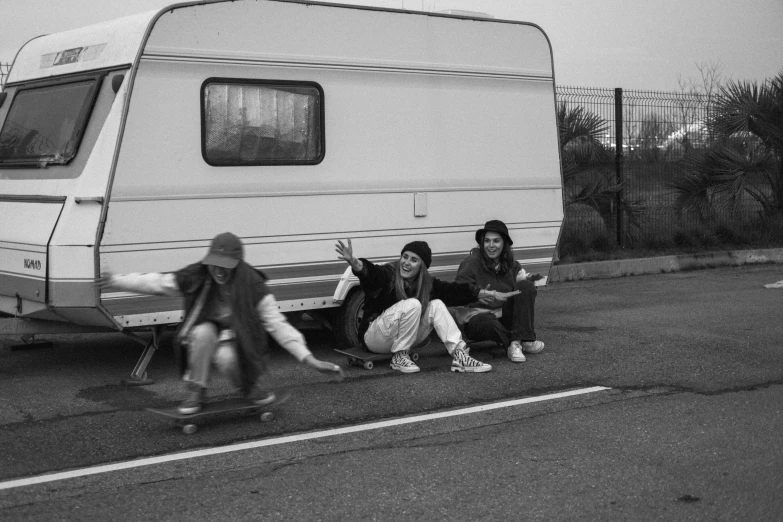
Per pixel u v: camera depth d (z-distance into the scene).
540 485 4.86
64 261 6.63
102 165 6.69
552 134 9.09
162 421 5.95
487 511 4.52
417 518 4.44
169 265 6.94
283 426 5.86
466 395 6.61
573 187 13.43
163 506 4.57
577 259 13.15
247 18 7.23
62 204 6.78
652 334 8.73
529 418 6.05
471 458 5.28
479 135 8.55
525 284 7.65
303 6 7.49
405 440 5.60
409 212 8.15
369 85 7.86
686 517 4.46
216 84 7.11
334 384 6.92
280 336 5.66
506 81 8.71
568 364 7.53
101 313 6.69
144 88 6.79
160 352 8.05
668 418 6.04
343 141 7.74
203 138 7.04
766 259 14.72
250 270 5.62
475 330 7.65
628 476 4.99
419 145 8.17
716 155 14.69
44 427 5.82
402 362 7.28
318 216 7.63
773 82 15.03
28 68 7.92
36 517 4.43
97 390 6.77
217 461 5.21
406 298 7.22
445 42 8.29
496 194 8.70
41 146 7.30
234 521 4.39
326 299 7.76
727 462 5.20
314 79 7.57
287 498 4.68
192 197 7.01
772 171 15.24
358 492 4.76
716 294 11.35
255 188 7.29
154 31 6.81
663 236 14.55
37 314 6.96
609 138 13.65
